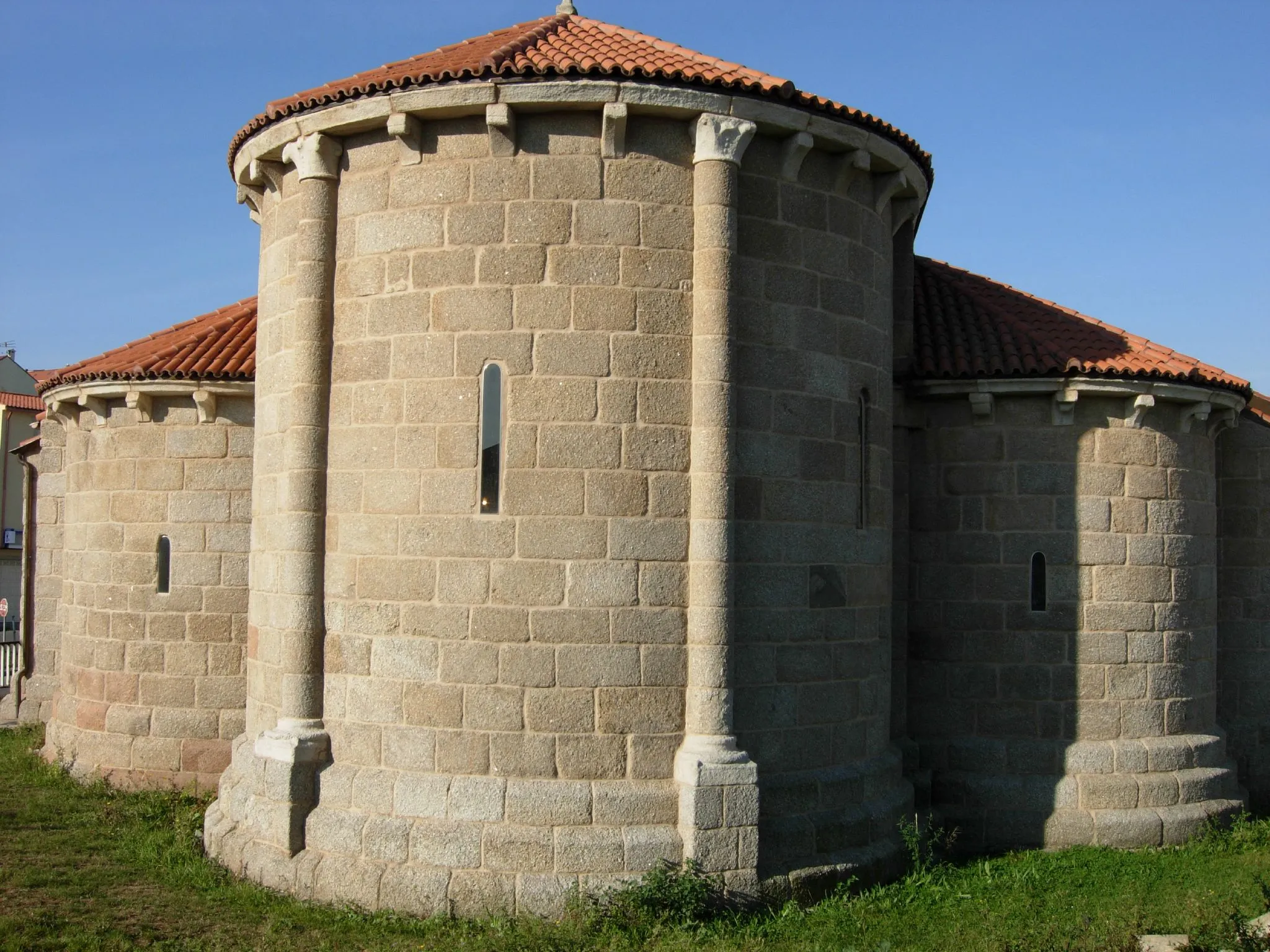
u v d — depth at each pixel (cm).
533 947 915
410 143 1088
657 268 1067
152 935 981
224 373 1524
